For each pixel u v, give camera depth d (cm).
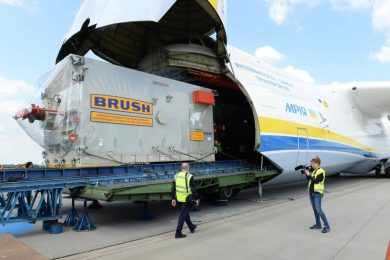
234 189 1102
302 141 1180
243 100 1160
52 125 704
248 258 497
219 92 1167
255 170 1084
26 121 760
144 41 980
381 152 1889
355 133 1644
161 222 758
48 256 503
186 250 539
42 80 752
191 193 631
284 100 1151
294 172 1163
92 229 684
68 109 677
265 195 1240
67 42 805
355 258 495
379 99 1642
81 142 669
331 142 1399
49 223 658
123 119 748
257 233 652
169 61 916
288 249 542
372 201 1073
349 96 1705
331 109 1499
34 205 664
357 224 729
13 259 470
